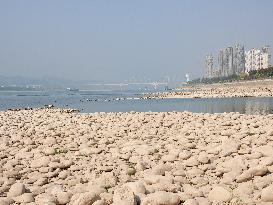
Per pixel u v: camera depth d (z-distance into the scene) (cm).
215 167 298
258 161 293
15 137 483
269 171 270
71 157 364
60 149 412
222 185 250
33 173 302
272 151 324
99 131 546
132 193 206
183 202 212
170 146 395
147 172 284
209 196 223
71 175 297
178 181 259
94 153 380
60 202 219
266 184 242
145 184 238
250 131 483
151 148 374
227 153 337
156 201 202
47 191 246
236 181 258
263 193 214
